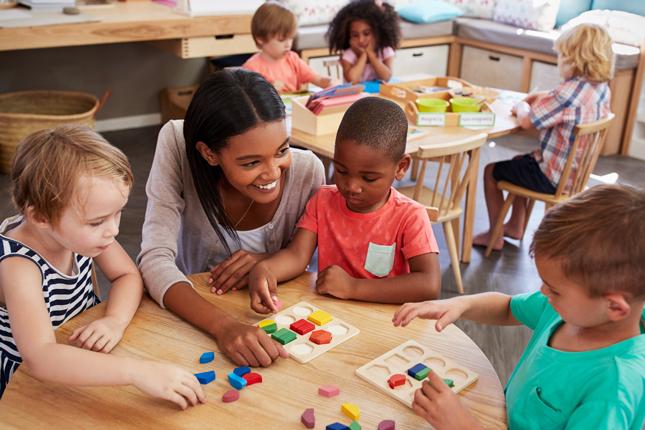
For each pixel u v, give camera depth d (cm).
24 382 111
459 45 537
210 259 163
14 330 114
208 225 158
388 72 365
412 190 295
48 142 112
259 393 109
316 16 493
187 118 138
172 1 411
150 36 376
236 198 153
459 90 321
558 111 288
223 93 129
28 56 432
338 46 369
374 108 133
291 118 275
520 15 506
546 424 104
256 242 159
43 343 111
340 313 133
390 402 108
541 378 105
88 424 102
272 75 336
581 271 93
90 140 114
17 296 117
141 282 138
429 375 103
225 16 391
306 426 102
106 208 113
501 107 315
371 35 359
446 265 302
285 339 122
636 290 93
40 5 379
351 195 138
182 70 489
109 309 128
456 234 304
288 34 329
